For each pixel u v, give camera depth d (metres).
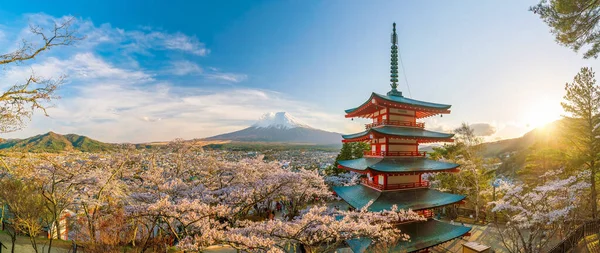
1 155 16.91
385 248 16.25
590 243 15.77
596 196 20.03
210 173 27.78
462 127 32.91
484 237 23.48
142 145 29.22
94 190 19.80
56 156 20.30
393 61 25.42
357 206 19.31
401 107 21.80
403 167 19.73
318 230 14.21
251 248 12.50
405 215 16.77
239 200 19.81
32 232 17.34
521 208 17.31
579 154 21.36
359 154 44.53
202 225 15.21
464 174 32.19
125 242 17.55
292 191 23.66
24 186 17.67
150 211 14.61
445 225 19.81
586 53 12.16
